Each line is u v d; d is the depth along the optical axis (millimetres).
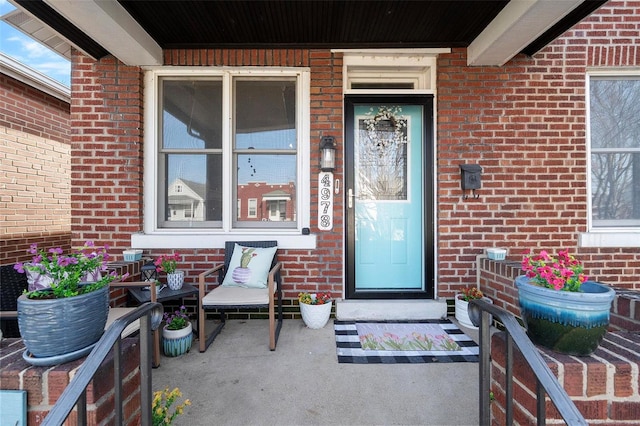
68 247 4984
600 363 1188
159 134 3547
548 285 1360
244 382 2227
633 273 3346
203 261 3428
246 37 3242
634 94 3518
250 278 3057
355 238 3650
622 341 1415
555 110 3434
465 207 3453
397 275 3676
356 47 3385
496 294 3078
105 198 3377
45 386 1146
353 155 3588
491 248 3320
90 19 2551
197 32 3135
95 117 3363
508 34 2805
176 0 2623
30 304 1170
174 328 2654
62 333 1196
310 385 2188
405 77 3777
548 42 3123
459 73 3441
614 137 3514
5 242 4004
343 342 2820
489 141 3443
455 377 2277
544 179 3438
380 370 2367
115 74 3365
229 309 3410
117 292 2854
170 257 3221
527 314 1382
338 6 2719
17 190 4164
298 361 2500
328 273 3432
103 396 1209
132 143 3379
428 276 3564
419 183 3674
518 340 1088
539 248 3434
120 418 1169
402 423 1828
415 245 3678
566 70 3422
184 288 2922
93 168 3369
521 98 3430
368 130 3676
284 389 2145
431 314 3373
